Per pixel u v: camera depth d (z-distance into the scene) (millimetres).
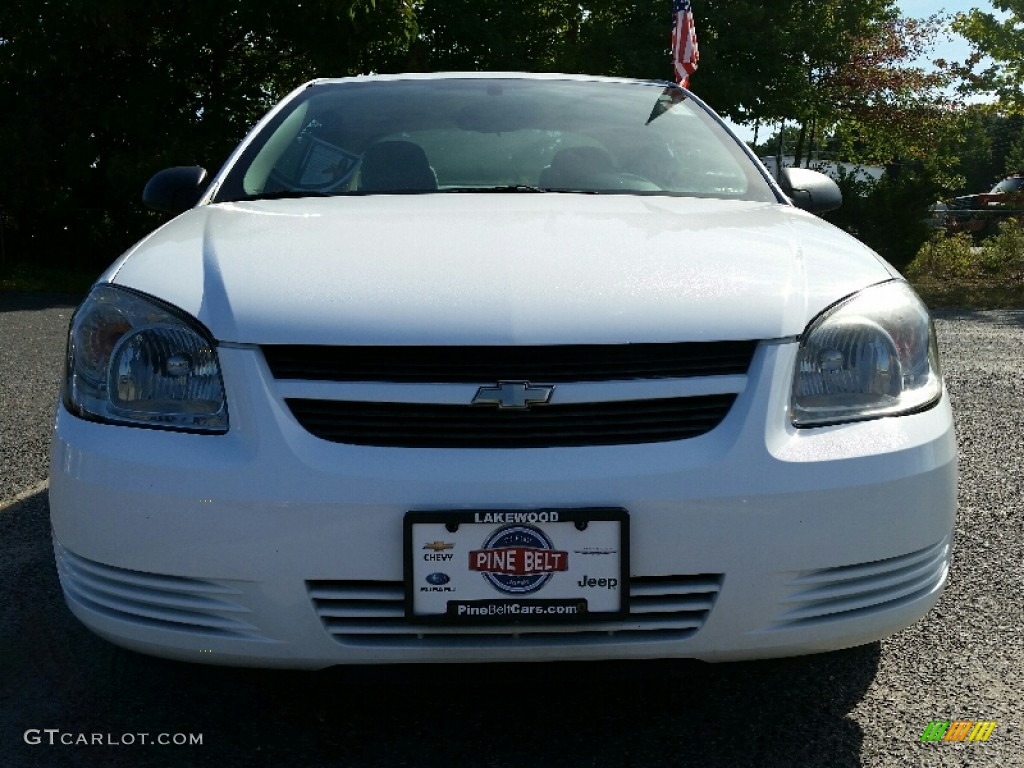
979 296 13188
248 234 2361
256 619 1899
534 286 2023
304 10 15328
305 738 2182
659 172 3053
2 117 16328
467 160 3049
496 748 2139
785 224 2564
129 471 1927
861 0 20922
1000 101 19797
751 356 1978
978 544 3369
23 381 6309
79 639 2652
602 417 1913
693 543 1883
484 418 1900
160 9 14930
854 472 1948
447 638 1903
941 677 2443
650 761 2084
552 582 1864
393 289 2020
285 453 1878
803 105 20250
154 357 1992
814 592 1957
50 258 16641
